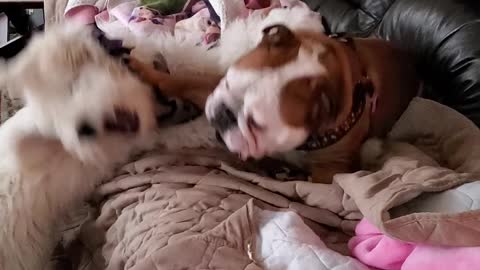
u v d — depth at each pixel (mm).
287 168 1250
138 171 1276
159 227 1082
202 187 1174
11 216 1233
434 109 1262
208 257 989
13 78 1216
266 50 1080
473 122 1260
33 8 2346
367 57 1244
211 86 1285
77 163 1281
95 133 1193
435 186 953
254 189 1145
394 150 1191
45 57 1207
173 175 1217
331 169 1186
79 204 1338
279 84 1021
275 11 1411
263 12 1507
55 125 1218
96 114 1172
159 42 1404
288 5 1567
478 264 835
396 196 927
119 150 1263
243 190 1149
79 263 1283
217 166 1256
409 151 1167
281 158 1254
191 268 979
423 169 1022
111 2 1837
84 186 1306
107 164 1283
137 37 1414
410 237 882
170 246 1003
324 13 1745
